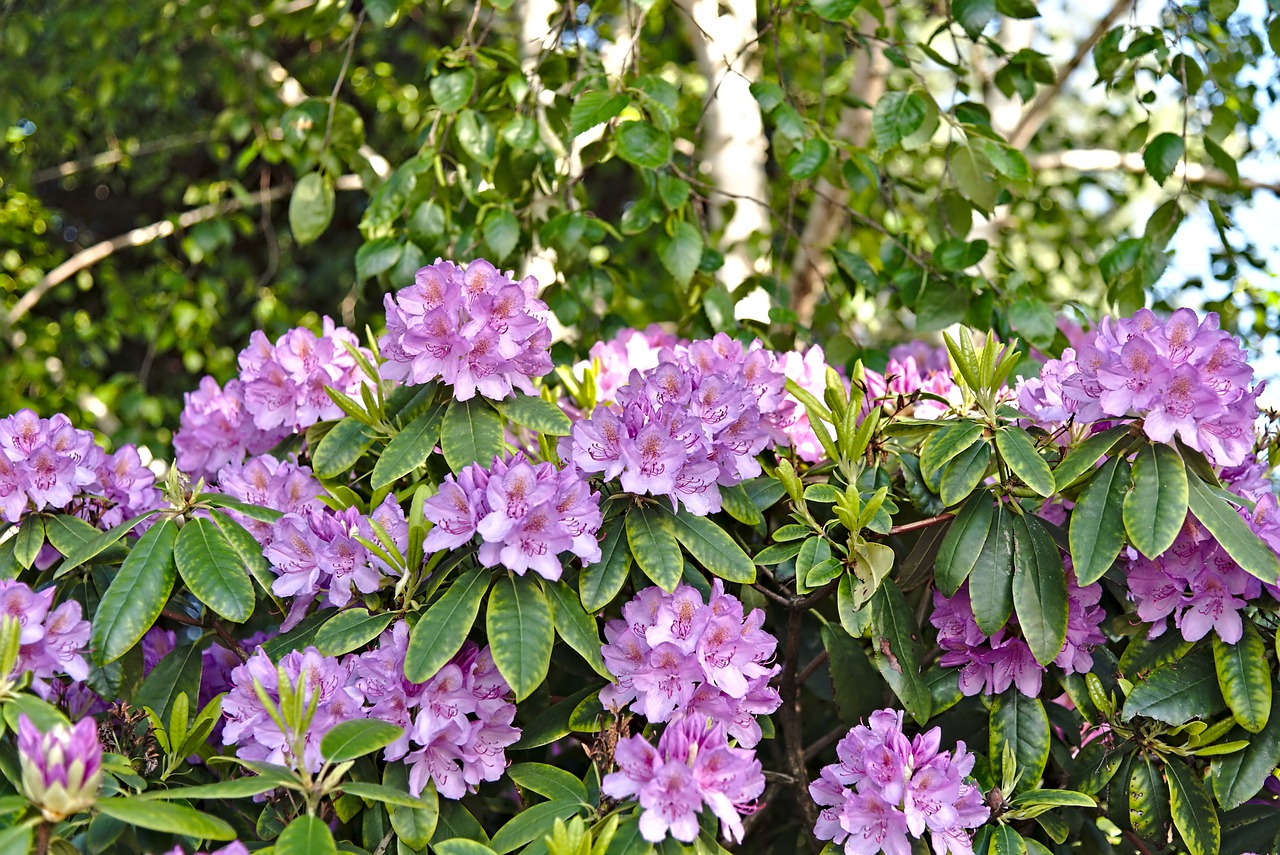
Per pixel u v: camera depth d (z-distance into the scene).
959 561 1.63
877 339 3.61
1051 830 1.65
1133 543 1.56
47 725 1.48
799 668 1.95
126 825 1.59
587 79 2.22
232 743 1.59
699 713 1.58
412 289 1.64
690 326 2.42
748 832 1.93
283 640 1.64
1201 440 1.57
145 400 3.98
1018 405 1.75
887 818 1.56
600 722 1.63
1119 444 1.62
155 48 4.63
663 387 1.66
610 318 2.34
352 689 1.58
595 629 1.59
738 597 1.77
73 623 1.60
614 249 4.49
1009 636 1.68
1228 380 1.58
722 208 2.72
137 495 1.81
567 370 1.94
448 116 2.33
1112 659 1.75
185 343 4.37
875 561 1.62
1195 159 3.39
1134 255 2.34
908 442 1.80
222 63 4.17
